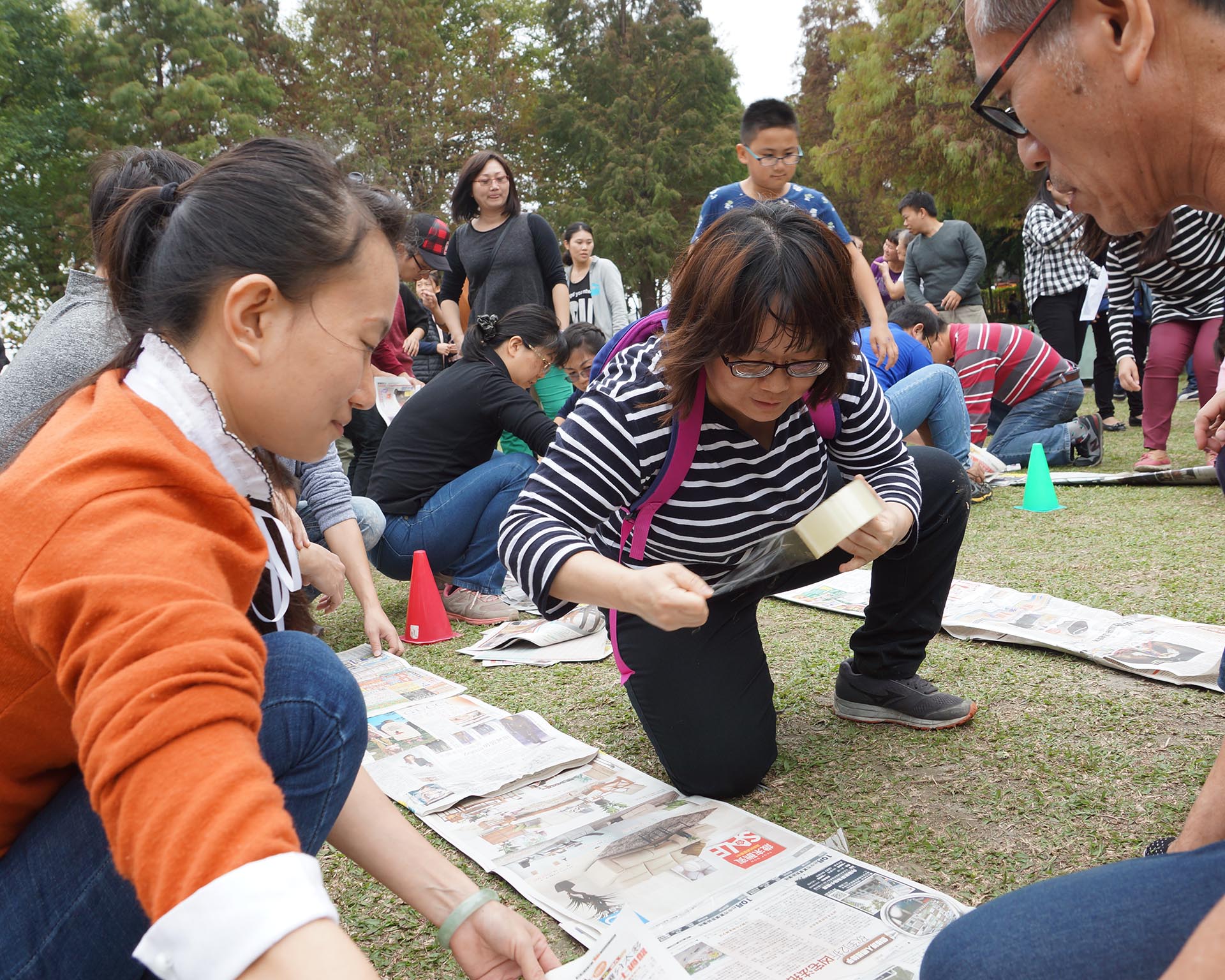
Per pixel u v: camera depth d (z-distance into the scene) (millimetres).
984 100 1124
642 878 1564
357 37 28375
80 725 680
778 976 1288
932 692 2176
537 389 5254
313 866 674
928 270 7211
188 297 911
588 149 28281
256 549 842
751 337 1433
